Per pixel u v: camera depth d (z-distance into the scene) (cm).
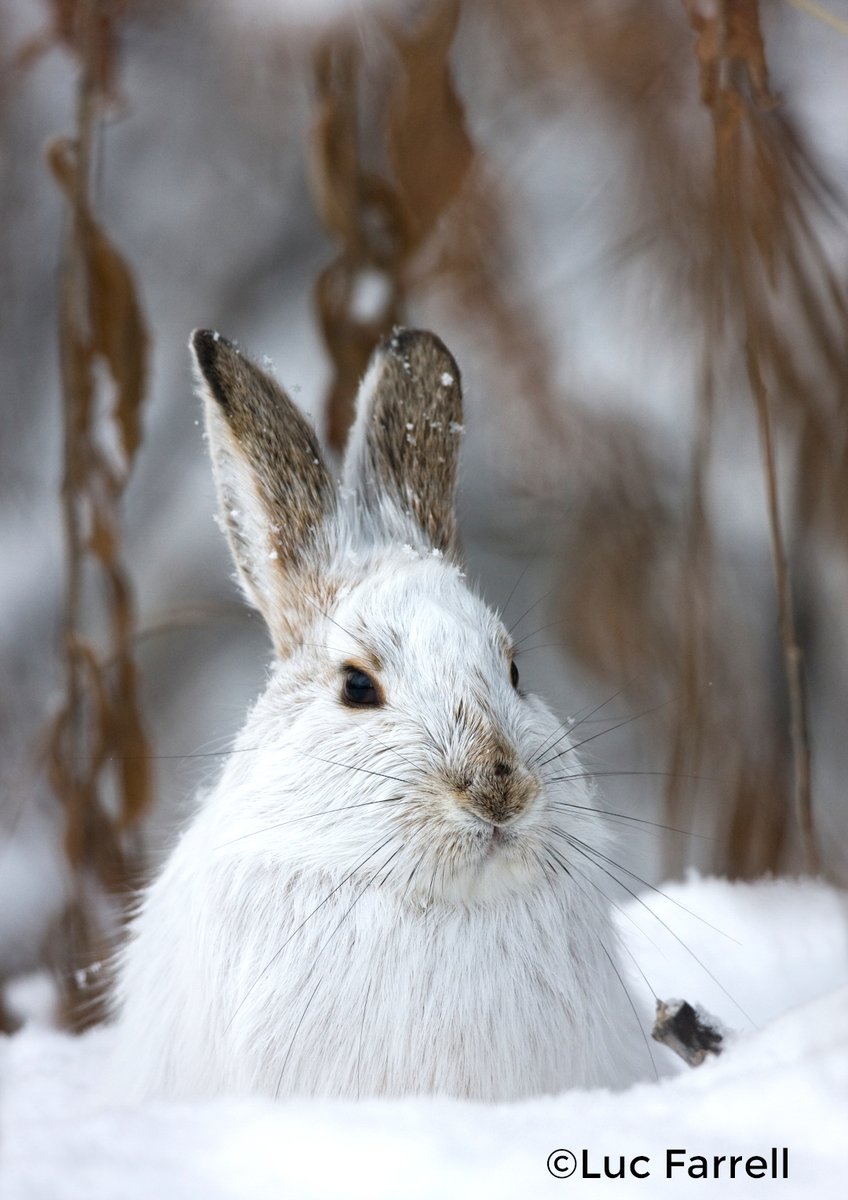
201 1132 505
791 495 549
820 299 537
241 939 518
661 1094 509
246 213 592
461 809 516
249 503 524
